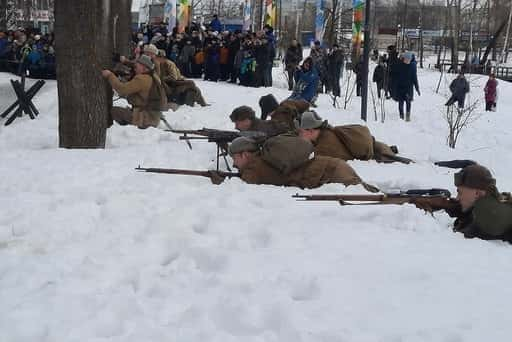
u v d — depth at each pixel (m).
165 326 3.45
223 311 3.55
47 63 20.88
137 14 48.84
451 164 9.02
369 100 22.38
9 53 23.34
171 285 4.08
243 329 3.39
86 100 10.01
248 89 21.42
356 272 4.09
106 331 3.45
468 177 5.15
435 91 29.08
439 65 46.06
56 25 9.94
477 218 5.12
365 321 3.33
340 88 23.91
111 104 11.91
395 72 19.50
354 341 3.10
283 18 56.69
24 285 4.21
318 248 4.64
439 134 17.06
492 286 3.81
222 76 24.42
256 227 5.23
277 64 34.84
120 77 13.64
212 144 10.09
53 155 9.02
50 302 3.81
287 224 5.32
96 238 5.22
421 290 3.75
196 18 52.94
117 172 7.73
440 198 5.68
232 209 5.84
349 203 5.80
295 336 3.19
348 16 36.62
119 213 5.88
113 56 14.33
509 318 3.34
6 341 3.36
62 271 4.45
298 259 4.39
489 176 5.16
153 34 26.86
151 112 11.82
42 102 16.25
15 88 14.95
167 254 4.86
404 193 6.16
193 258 4.62
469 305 3.52
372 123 15.37
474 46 54.69
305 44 55.41
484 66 43.56
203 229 5.40
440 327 3.23
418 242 4.79
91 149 9.73
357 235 4.96
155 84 11.75
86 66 9.98
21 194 6.64
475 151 12.33
